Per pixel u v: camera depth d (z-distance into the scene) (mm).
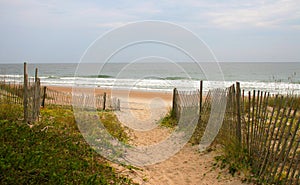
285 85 34844
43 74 66250
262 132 5965
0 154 5160
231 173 6434
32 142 6238
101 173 5977
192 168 7305
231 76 59844
